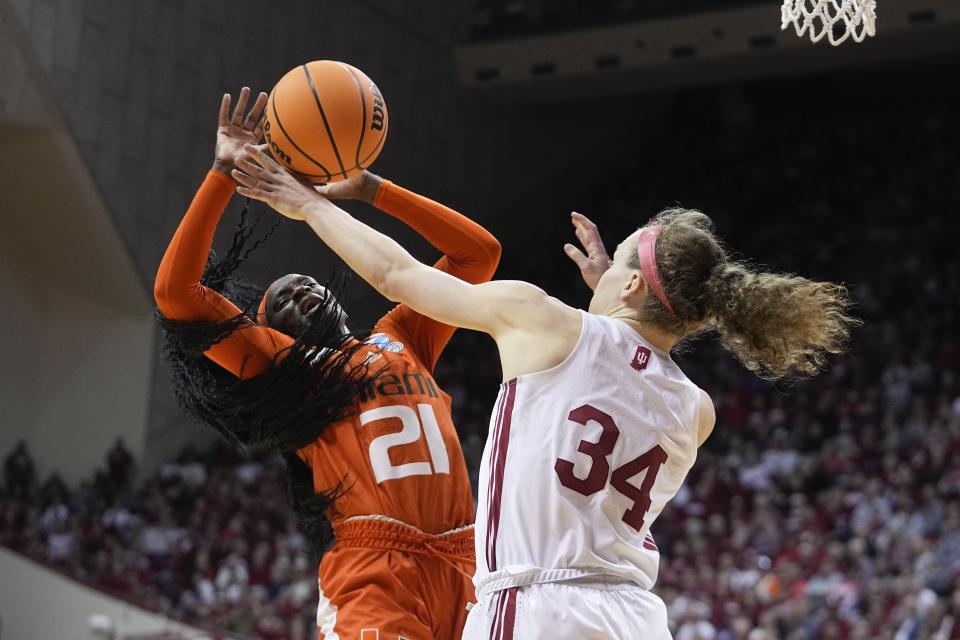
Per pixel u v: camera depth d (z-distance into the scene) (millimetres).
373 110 2441
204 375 2643
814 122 23094
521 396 2029
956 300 16438
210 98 15453
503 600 1970
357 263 2168
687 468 2158
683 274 2088
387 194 2668
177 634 11102
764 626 9773
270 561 12758
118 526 13906
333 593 2514
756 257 19641
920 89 22953
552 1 19469
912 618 9227
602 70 19312
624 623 1966
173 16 14898
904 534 10695
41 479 15930
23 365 16062
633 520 2049
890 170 20750
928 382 14266
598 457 2002
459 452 2658
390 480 2525
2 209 15195
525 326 2053
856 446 13078
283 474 2727
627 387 2049
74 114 13750
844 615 9766
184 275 2469
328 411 2551
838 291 2127
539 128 21547
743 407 14773
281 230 14242
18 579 12352
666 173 22453
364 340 2652
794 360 2117
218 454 15633
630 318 2137
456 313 2098
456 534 2580
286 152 2416
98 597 11867
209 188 2449
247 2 15844
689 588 10797
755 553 11305
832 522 11539
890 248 18500
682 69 19234
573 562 1968
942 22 17406
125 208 14648
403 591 2455
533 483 1984
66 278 15797
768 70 19234
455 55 19562
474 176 19922
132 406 15789
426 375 2709
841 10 3238
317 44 16844
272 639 11109
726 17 18031
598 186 22641
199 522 13875
